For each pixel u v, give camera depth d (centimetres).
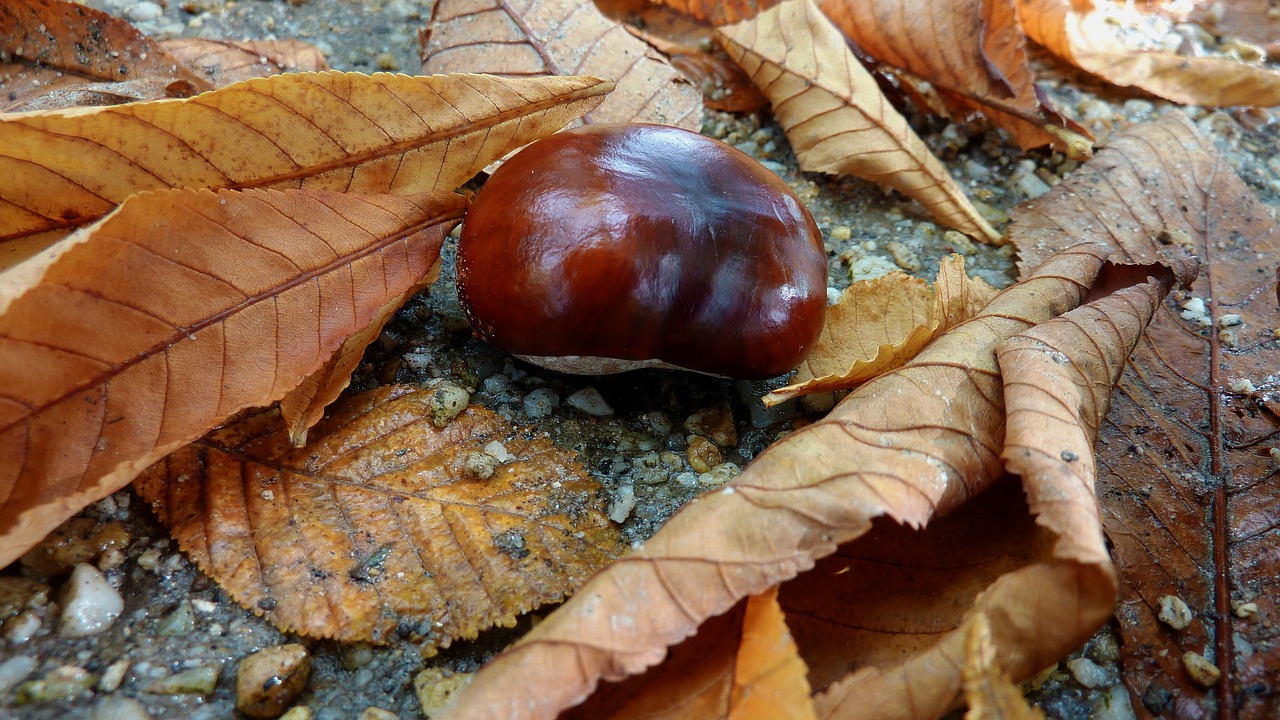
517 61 17
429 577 13
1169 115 18
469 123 14
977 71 18
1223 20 21
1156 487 14
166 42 18
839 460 12
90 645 13
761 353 14
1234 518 14
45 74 17
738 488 12
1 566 12
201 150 13
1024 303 14
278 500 13
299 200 13
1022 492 13
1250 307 16
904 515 12
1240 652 13
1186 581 14
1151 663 13
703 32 20
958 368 13
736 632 12
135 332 12
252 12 20
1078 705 13
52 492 12
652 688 12
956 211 17
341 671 13
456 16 17
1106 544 14
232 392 12
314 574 13
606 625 11
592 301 13
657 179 13
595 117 17
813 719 11
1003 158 19
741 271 13
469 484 14
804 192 18
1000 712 11
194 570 13
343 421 14
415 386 14
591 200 13
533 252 13
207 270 12
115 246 12
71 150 13
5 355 12
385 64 19
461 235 14
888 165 17
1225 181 18
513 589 13
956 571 13
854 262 17
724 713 12
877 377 13
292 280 13
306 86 13
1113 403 15
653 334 13
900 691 12
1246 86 19
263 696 12
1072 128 18
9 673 12
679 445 15
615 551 14
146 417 12
